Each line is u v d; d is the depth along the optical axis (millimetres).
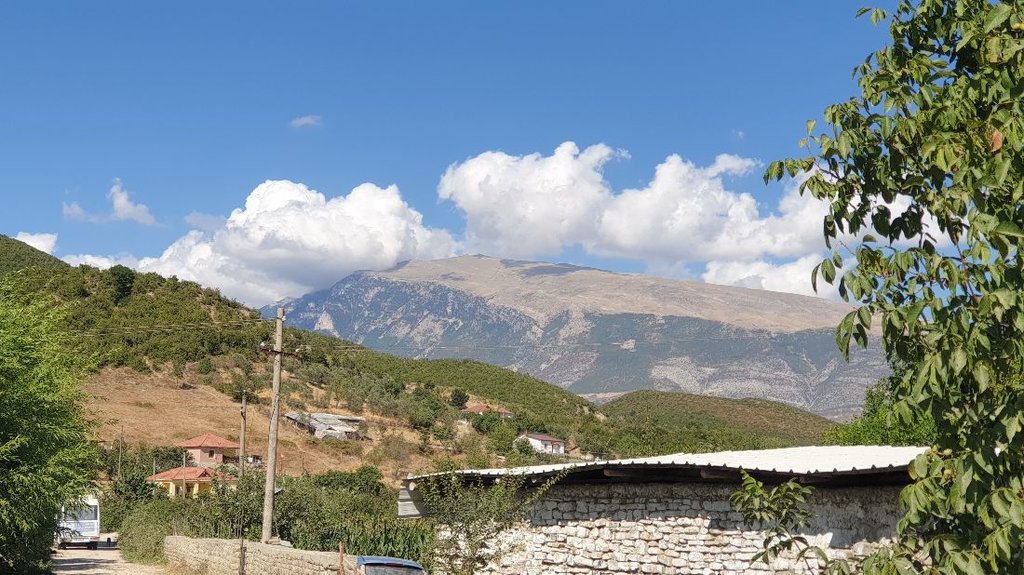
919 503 6586
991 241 6133
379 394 132125
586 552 18750
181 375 119062
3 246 140250
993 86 6914
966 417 6629
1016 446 6355
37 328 23781
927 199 7270
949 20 7742
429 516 21641
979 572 6234
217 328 129125
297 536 37062
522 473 19078
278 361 30875
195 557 34938
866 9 8016
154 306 130125
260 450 100125
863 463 15000
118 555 46625
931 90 7398
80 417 27625
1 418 22172
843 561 7773
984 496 6320
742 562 16656
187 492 82438
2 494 22281
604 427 143250
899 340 6910
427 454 110188
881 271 6996
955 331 6289
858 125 7637
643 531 18062
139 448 92938
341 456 104312
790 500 8938
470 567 18781
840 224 7703
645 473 17797
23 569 26531
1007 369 6492
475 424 131125
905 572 6668
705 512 17328
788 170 7750
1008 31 6863
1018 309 6023
